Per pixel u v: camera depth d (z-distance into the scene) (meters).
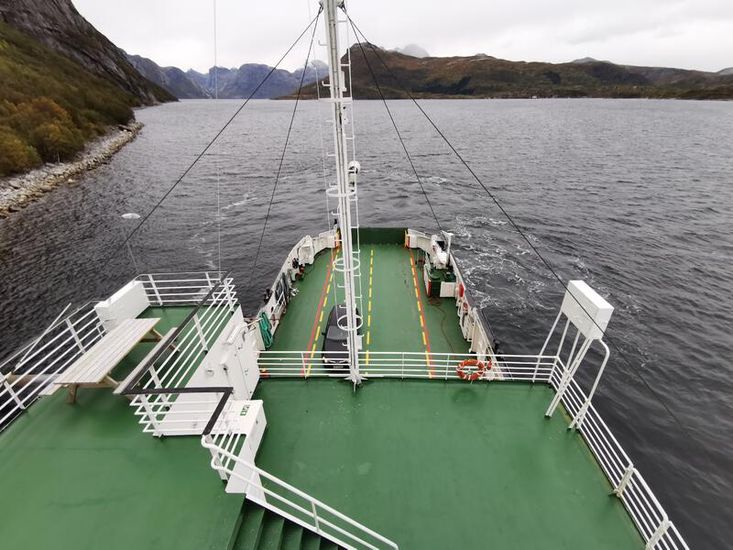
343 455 9.03
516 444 9.23
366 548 7.10
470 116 182.75
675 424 17.05
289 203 51.28
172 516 5.70
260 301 27.97
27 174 56.69
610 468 8.44
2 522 5.70
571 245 34.72
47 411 7.62
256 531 5.75
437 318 15.59
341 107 7.38
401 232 21.98
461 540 7.32
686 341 21.88
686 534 12.98
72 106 88.75
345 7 6.90
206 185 61.41
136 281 10.66
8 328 24.34
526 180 59.94
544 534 7.41
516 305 25.58
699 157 77.38
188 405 7.85
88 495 6.05
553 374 10.87
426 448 9.16
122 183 61.53
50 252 35.56
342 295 17.16
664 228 38.44
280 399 10.68
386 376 11.26
